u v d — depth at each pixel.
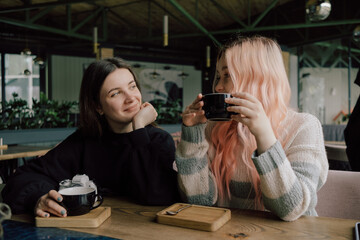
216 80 1.29
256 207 1.16
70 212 0.95
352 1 8.20
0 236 0.80
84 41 11.50
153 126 1.49
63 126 6.65
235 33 1.22
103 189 1.29
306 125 1.09
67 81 12.16
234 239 0.81
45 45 11.52
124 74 1.31
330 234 0.83
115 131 1.39
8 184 1.19
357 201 1.21
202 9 9.85
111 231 0.88
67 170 1.38
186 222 0.90
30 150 3.74
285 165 0.91
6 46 10.94
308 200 0.91
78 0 5.51
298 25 6.71
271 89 1.11
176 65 14.29
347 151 1.94
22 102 6.11
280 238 0.81
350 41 9.27
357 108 1.86
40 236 0.86
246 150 1.14
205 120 1.10
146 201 1.14
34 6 5.94
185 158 1.12
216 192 1.16
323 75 10.26
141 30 12.32
